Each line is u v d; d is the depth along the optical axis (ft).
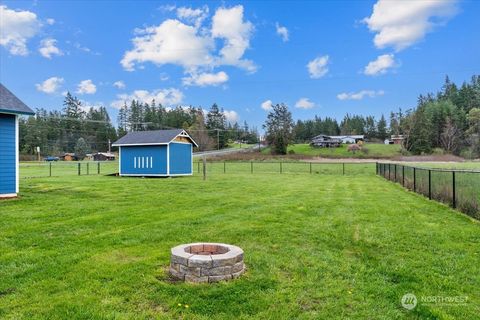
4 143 33.45
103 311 10.36
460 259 15.57
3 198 33.12
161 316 10.16
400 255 16.17
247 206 30.04
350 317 10.31
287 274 13.58
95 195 36.91
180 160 74.59
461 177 28.50
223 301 11.14
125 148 74.43
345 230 20.97
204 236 19.30
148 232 20.02
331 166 114.52
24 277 12.93
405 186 48.70
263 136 249.55
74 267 13.96
